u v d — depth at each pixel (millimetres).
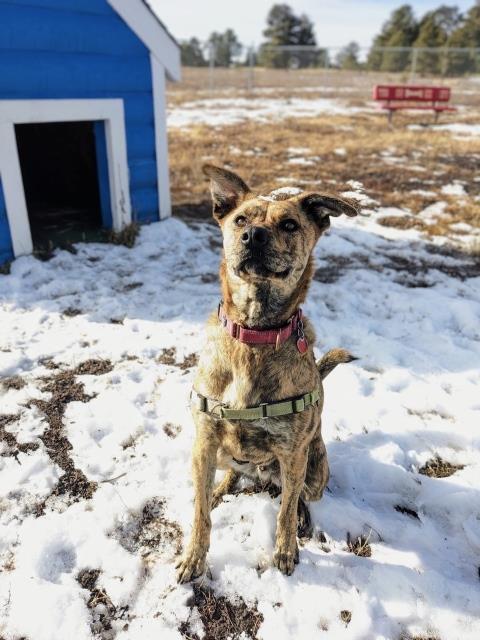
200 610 686
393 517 853
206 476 730
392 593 707
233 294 727
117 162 1910
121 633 655
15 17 1516
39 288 1557
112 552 755
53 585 702
